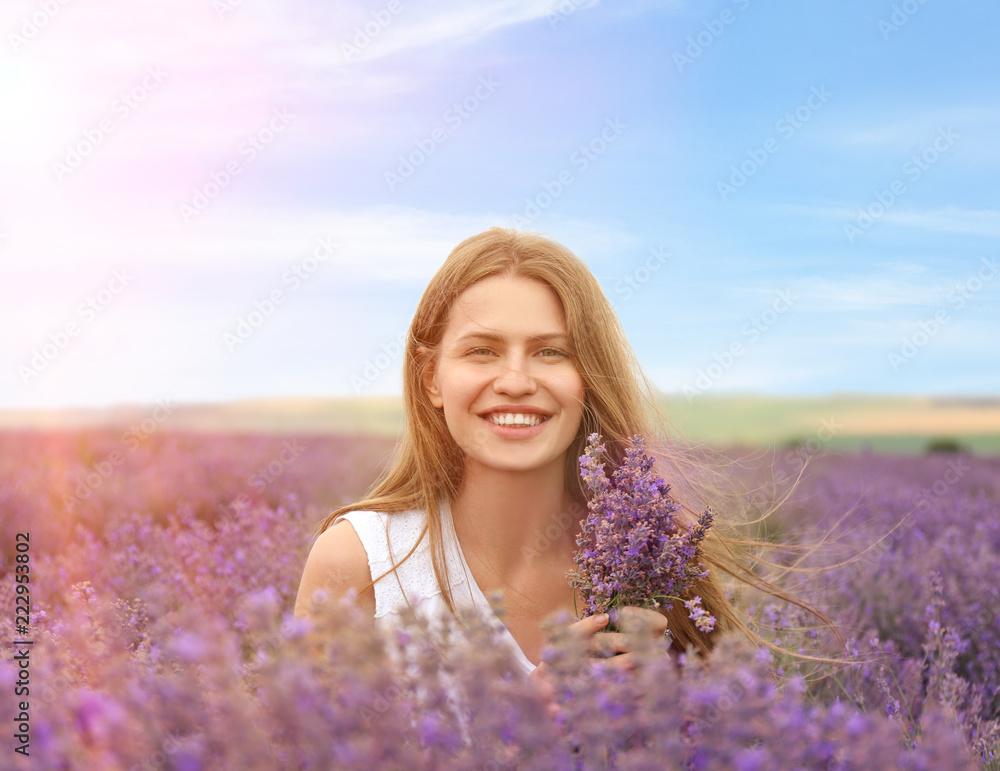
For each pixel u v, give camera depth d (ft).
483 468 6.95
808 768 3.84
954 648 10.07
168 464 22.39
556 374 6.70
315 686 3.50
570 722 3.92
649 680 3.68
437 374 7.20
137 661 4.50
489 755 3.65
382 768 3.45
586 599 6.25
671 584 6.03
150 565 12.05
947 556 14.49
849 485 23.90
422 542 7.18
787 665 9.27
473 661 3.75
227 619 10.48
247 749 3.39
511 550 7.08
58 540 14.67
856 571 13.11
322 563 7.06
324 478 24.27
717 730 3.68
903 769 3.85
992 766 7.47
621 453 7.58
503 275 6.74
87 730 3.56
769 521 14.12
